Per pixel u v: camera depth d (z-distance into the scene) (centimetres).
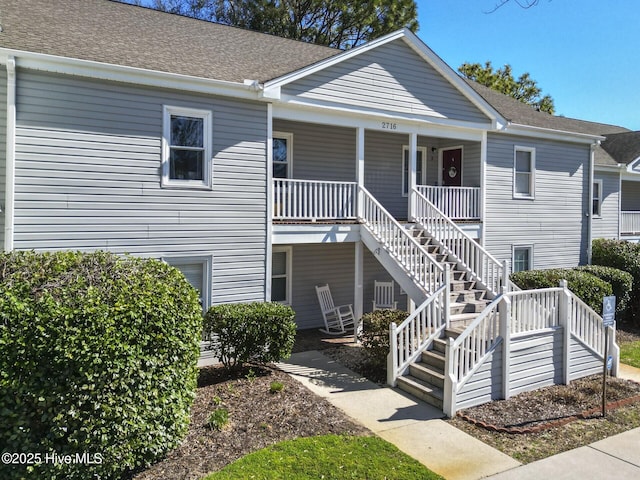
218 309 835
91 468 456
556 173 1531
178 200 906
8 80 741
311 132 1281
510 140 1416
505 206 1416
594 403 751
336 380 841
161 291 522
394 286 1424
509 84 3888
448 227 1195
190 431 596
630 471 539
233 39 1274
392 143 1436
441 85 1245
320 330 1270
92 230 825
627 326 1348
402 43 1174
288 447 561
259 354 839
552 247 1534
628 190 2180
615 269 1368
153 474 496
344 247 1355
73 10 1073
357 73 1108
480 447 591
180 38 1120
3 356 428
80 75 796
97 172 826
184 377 543
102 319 462
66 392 445
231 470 502
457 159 1473
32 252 586
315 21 2656
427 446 591
